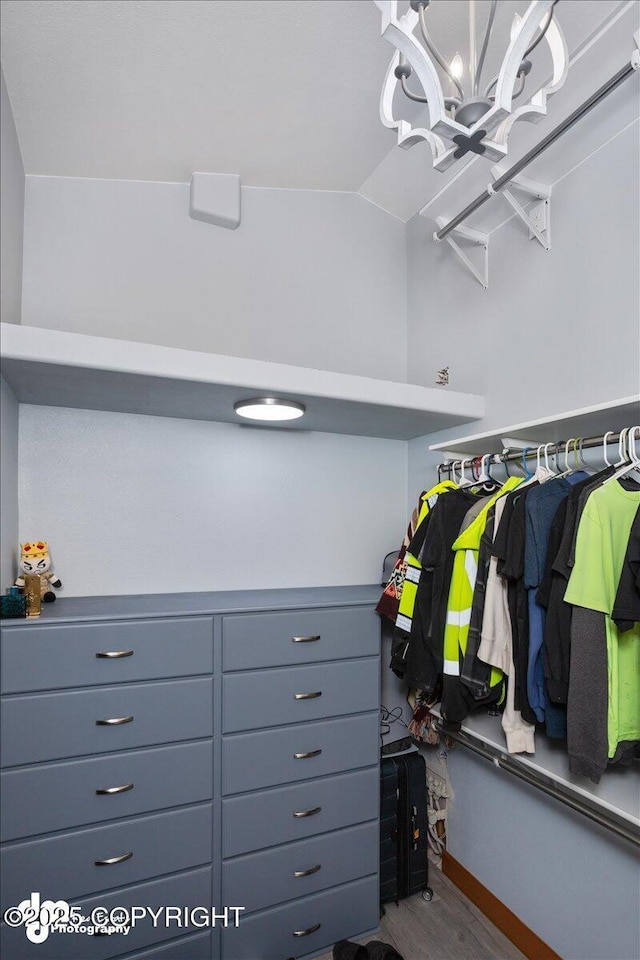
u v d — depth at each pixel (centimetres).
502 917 201
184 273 235
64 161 210
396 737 245
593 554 135
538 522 153
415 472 272
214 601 201
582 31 154
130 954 164
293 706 191
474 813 219
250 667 185
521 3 151
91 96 178
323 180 254
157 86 177
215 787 178
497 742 172
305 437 256
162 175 230
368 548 268
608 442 152
